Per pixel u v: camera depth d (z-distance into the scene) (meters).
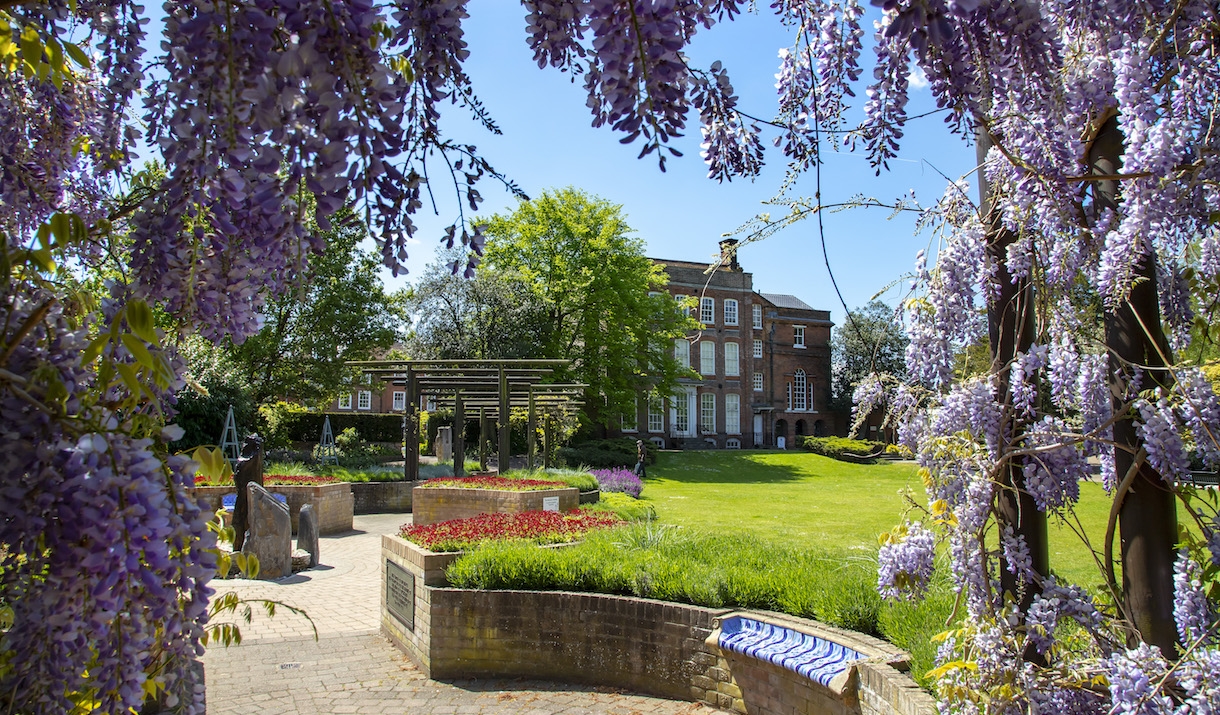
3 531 1.02
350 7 1.08
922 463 2.44
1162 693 1.93
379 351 24.05
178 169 1.27
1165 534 2.11
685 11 1.52
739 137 1.83
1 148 1.70
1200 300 2.54
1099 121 2.18
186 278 1.36
